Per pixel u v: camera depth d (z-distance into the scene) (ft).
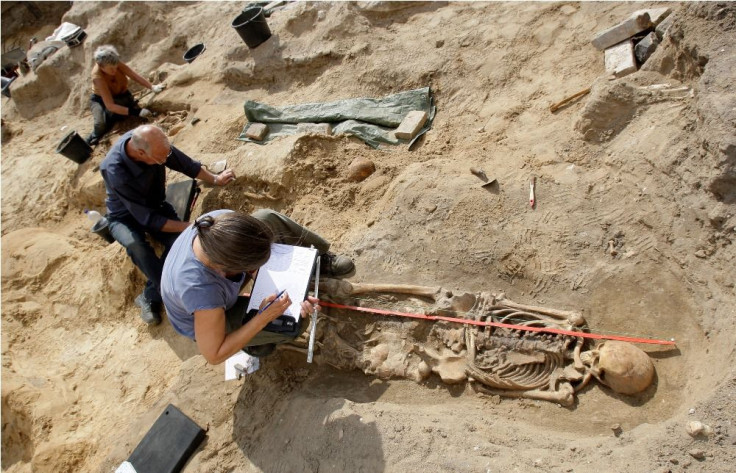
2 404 14.37
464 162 13.16
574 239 10.64
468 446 8.19
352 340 10.58
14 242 19.02
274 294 9.08
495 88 15.11
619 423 8.39
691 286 9.36
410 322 10.27
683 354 8.86
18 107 27.09
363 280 11.36
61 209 20.56
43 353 15.97
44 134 24.98
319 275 11.22
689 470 6.92
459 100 15.37
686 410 7.84
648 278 9.80
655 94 11.59
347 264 11.47
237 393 10.58
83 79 24.98
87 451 12.17
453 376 9.48
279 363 10.81
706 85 10.02
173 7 25.44
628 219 10.53
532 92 14.42
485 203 11.70
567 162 12.09
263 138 16.72
